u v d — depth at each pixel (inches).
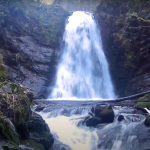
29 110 229.6
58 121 292.8
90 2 839.7
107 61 649.0
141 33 570.3
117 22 649.6
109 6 703.7
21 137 203.9
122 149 252.2
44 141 221.8
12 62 515.2
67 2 874.1
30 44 575.2
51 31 636.1
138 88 555.5
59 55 615.5
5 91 217.2
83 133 271.7
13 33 557.9
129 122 286.4
